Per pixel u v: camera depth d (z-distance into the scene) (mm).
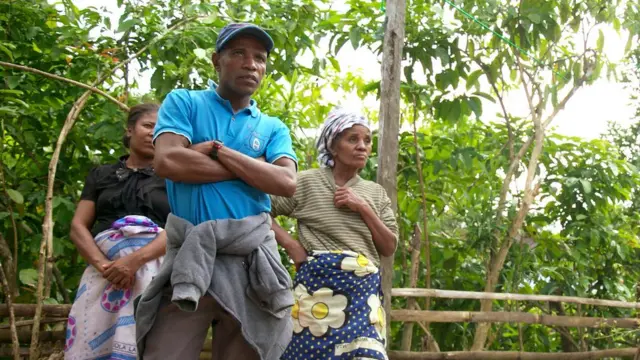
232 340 2264
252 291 2174
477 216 5105
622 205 6211
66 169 4328
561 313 5574
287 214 3283
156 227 3076
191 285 2031
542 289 5535
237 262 2166
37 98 4344
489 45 5312
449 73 5074
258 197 2254
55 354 3492
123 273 2936
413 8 5027
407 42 5039
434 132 5387
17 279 4199
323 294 3076
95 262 3002
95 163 4391
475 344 4879
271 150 2346
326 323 3043
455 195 5539
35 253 4254
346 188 3236
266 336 2176
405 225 5172
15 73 4281
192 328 2205
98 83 3982
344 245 3176
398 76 4125
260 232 2191
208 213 2168
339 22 5035
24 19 4398
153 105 3385
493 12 5195
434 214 5418
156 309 2154
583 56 5551
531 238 5605
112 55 4348
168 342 2184
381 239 3219
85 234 3107
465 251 5219
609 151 5625
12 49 4312
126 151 4371
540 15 5156
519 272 5293
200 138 2252
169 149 2170
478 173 5504
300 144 5016
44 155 4387
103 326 2957
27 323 3633
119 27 4301
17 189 4191
